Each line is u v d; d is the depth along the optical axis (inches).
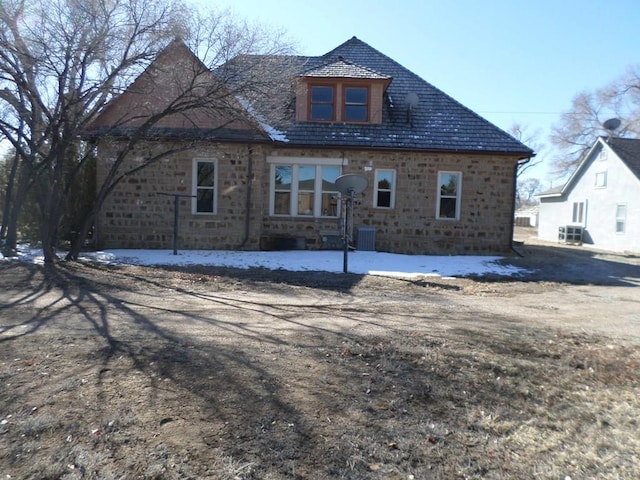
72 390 154.4
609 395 164.7
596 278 460.8
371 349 206.5
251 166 576.7
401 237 604.4
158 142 541.0
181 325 239.8
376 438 130.7
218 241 580.7
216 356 191.5
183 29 429.4
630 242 911.0
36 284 339.3
